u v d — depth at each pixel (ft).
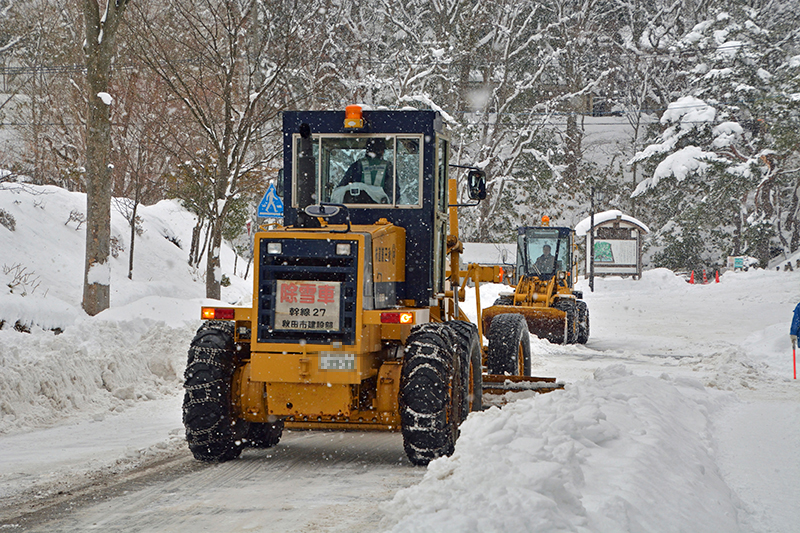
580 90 312.71
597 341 123.44
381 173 41.93
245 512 28.84
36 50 183.62
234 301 128.98
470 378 43.80
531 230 128.77
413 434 36.37
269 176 126.00
